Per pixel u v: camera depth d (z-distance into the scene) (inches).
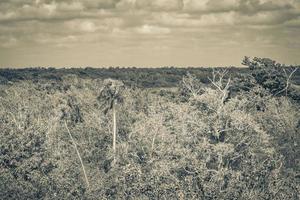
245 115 1459.2
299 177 1660.9
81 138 2054.6
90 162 1916.8
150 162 1499.8
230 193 1347.2
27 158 1540.4
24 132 1565.0
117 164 1665.8
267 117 1822.1
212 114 1498.5
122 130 2210.9
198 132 1456.7
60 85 3676.2
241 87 2287.2
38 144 1616.6
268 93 2112.5
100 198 1531.7
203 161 1380.4
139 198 1421.0
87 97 2447.1
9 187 1416.1
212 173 1389.0
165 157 1473.9
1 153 1507.1
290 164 1744.6
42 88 3609.7
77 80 3410.4
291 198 1469.0
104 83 2181.3
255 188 1459.2
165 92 3545.8
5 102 2454.5
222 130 1446.9
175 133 1558.8
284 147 1689.2
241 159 1467.8
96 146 2074.3
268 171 1485.0
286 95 2235.5
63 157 1726.1
